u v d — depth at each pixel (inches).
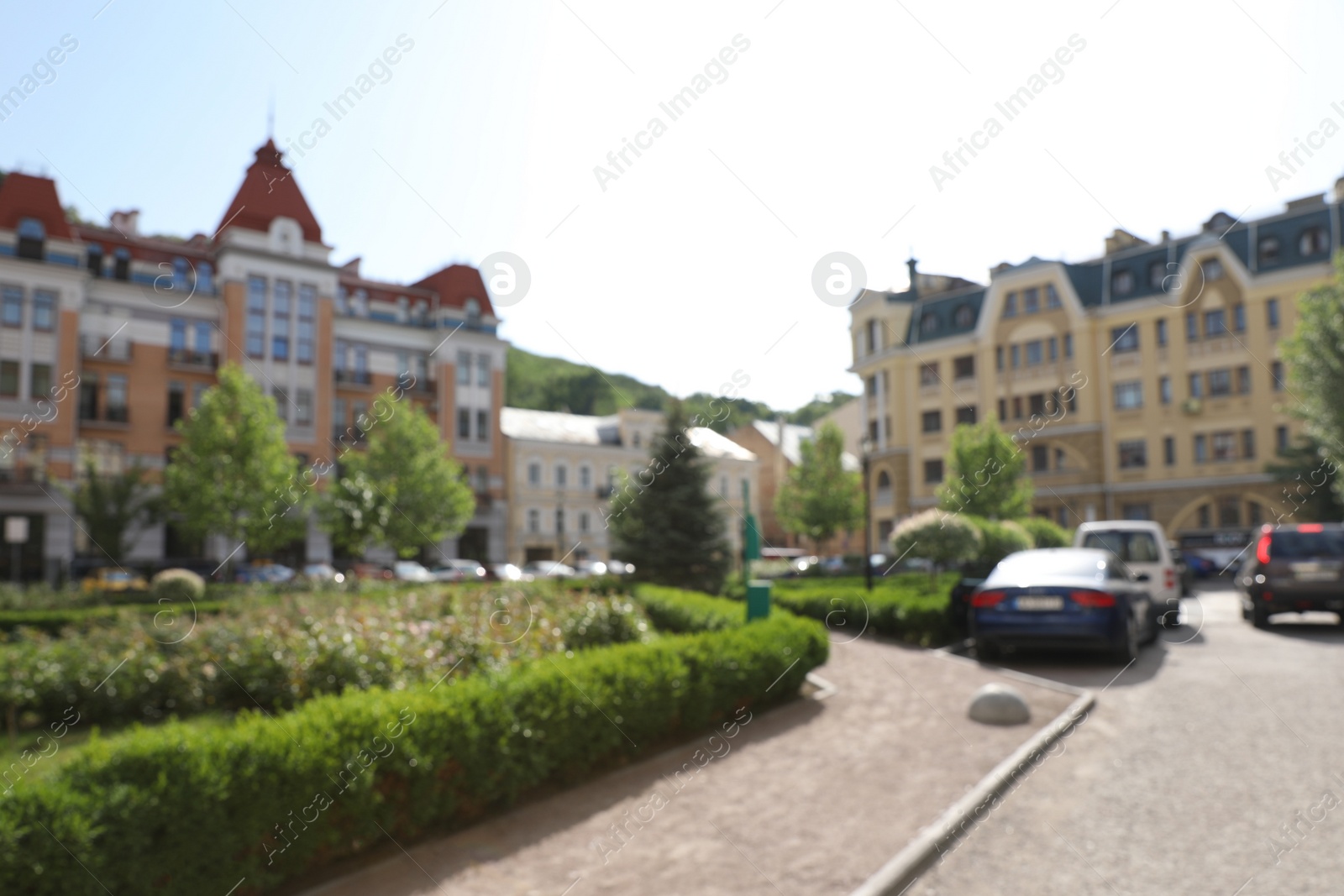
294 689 290.7
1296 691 297.7
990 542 700.0
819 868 152.6
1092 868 150.5
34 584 663.1
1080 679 340.5
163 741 141.1
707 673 261.7
